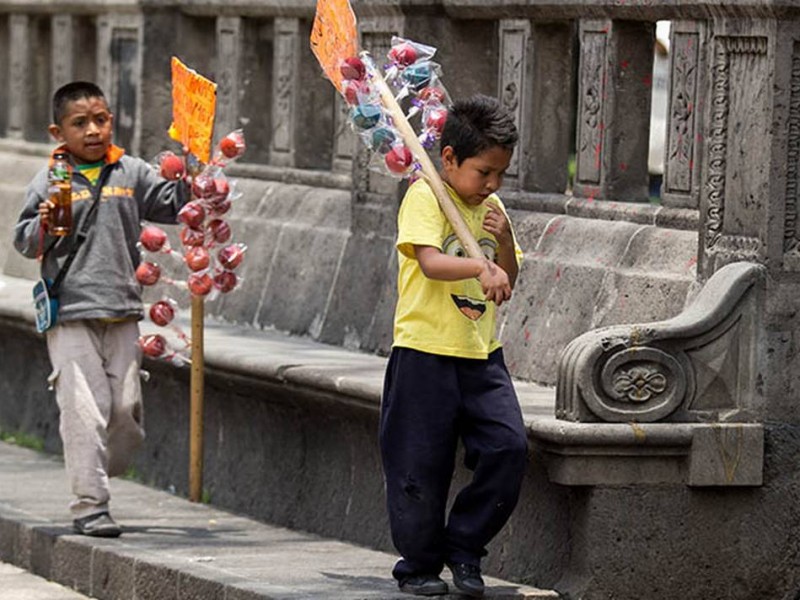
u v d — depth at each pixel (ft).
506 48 54.60
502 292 39.99
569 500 44.45
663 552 44.27
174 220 52.65
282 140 65.82
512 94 54.39
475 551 42.45
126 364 52.13
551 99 54.19
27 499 57.26
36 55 80.79
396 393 42.14
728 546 44.86
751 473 44.70
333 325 59.31
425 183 41.52
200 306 54.34
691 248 47.88
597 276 49.88
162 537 51.83
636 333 43.88
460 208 41.98
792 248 45.32
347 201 61.52
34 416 70.18
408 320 42.11
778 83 44.73
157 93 69.46
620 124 51.31
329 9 42.98
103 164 51.75
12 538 53.98
